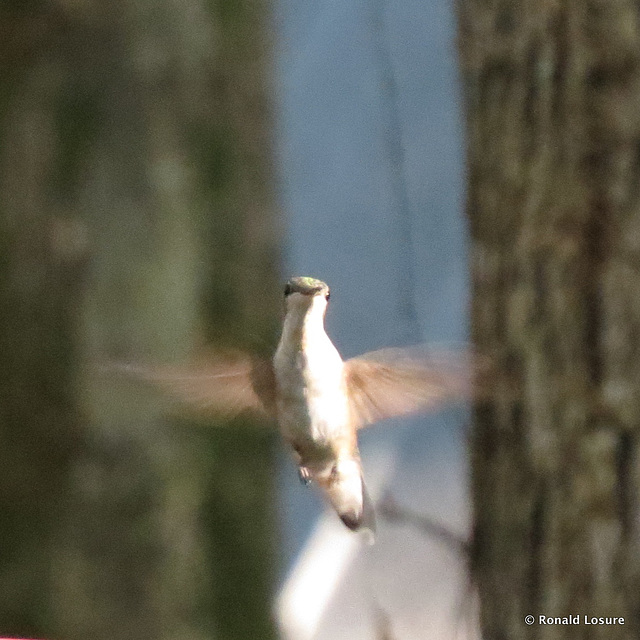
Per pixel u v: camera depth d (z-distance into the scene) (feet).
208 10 34.19
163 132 33.17
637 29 18.86
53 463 31.83
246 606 34.01
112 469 32.01
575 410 19.31
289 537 37.86
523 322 19.86
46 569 31.68
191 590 32.99
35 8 31.96
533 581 19.88
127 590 32.17
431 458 36.40
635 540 18.95
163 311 32.68
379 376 17.01
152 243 32.68
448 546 21.12
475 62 20.70
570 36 19.33
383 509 21.25
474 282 20.79
